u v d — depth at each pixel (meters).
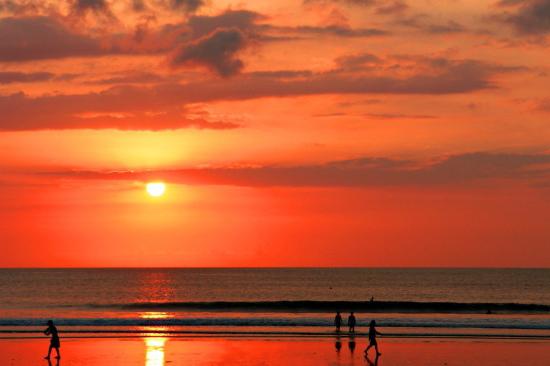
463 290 196.12
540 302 149.50
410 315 86.31
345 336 58.62
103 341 54.88
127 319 68.81
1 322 67.88
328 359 46.41
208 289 199.88
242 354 48.28
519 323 68.56
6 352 49.19
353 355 48.31
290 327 65.44
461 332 61.91
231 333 59.97
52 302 137.12
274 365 43.94
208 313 91.38
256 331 61.47
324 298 160.75
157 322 68.06
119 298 155.75
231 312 94.25
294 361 45.50
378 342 55.16
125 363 44.28
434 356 48.06
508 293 182.12
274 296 168.62
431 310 95.19
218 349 50.59
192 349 50.53
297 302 101.31
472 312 93.69
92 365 43.53
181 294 175.25
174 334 59.28
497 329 64.62
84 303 129.50
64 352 49.03
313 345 53.12
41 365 43.62
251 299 157.00
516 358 47.31
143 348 50.97
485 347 52.53
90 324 68.00
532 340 56.59
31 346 52.16
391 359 46.66
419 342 55.31
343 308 98.69
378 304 98.62
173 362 44.78
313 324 67.50
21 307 113.62
